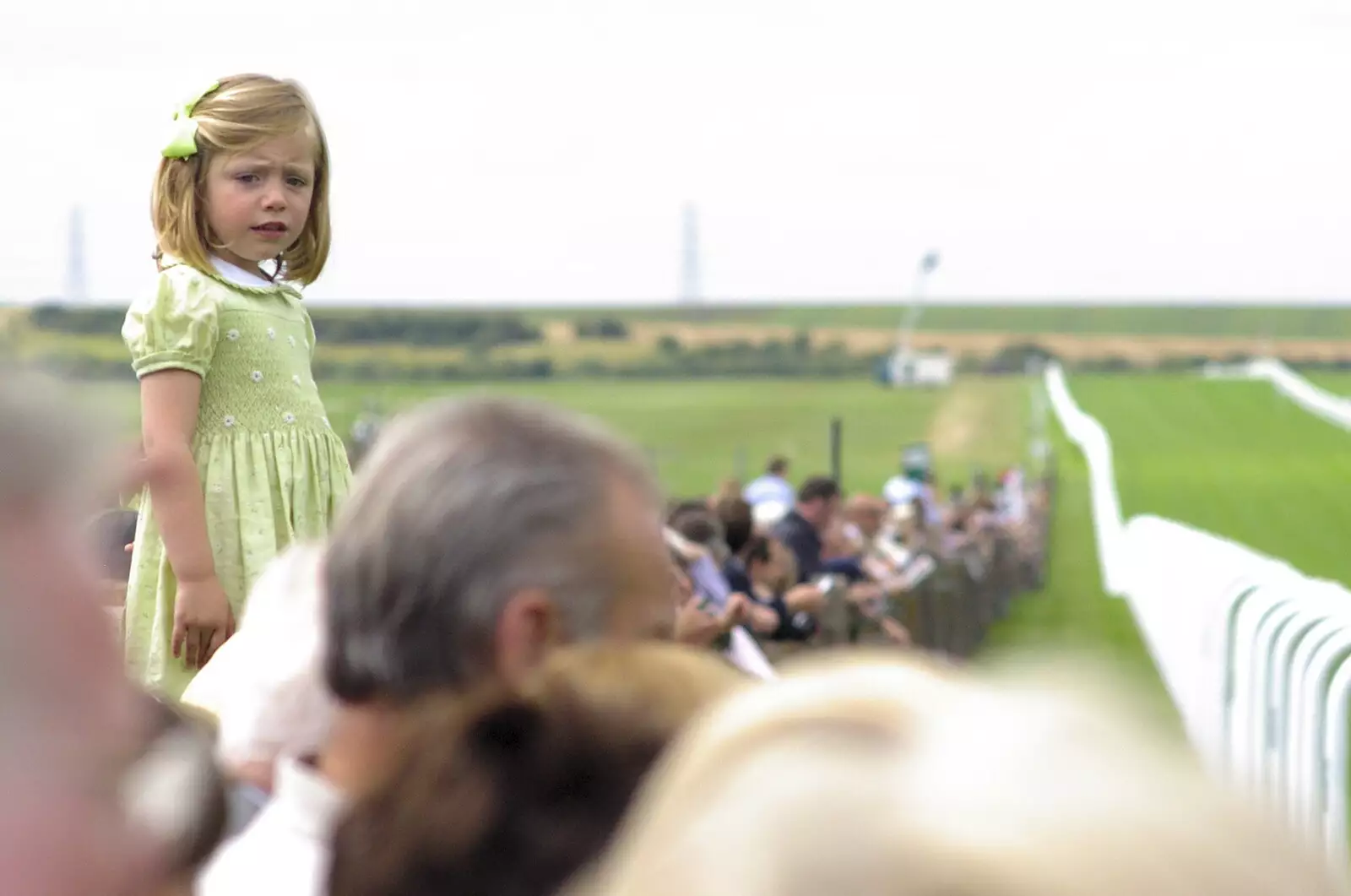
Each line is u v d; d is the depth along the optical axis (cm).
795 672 205
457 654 466
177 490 930
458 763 404
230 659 675
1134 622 5097
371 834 416
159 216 1002
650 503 500
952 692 186
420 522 473
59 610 175
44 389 175
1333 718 1473
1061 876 148
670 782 190
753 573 2711
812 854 158
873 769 167
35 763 173
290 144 1011
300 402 1028
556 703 412
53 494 174
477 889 401
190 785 244
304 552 643
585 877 393
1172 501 14025
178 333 968
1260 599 1886
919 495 6431
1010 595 6050
